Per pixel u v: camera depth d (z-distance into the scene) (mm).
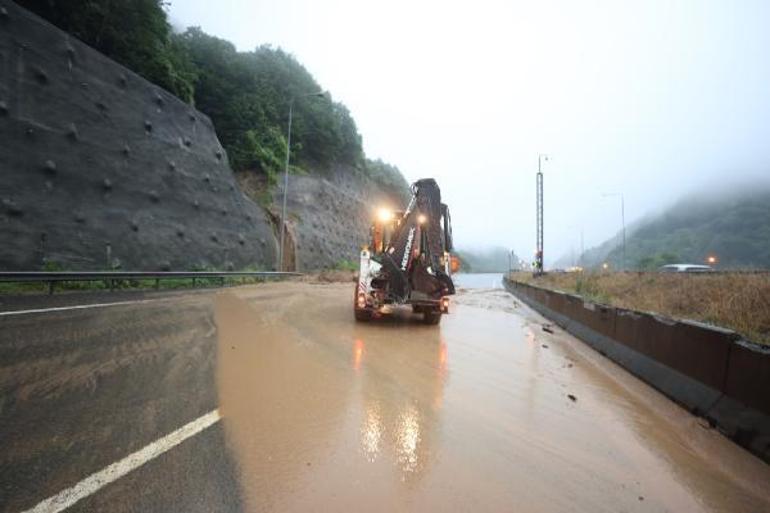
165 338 6363
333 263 39062
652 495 2480
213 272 18031
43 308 8508
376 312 9617
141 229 16875
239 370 4875
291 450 2867
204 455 2732
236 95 38281
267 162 36781
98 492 2242
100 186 15602
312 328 8188
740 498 2484
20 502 2117
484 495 2371
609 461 2926
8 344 5484
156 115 19703
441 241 10211
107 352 5355
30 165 13328
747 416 3326
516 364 5969
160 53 21938
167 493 2256
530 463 2838
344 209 46750
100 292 12391
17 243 12219
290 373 4863
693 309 8727
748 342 3549
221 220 22688
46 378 4246
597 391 4727
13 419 3221
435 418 3641
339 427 3324
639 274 15945
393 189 77688
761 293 7559
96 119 16203
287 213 35625
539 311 13969
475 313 13117
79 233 14156
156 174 18672
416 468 2682
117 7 19578
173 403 3705
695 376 4234
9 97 13258
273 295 14984
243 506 2160
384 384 4617
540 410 3980
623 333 6371
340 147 54500
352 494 2322
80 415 3350
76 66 15891
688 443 3289
